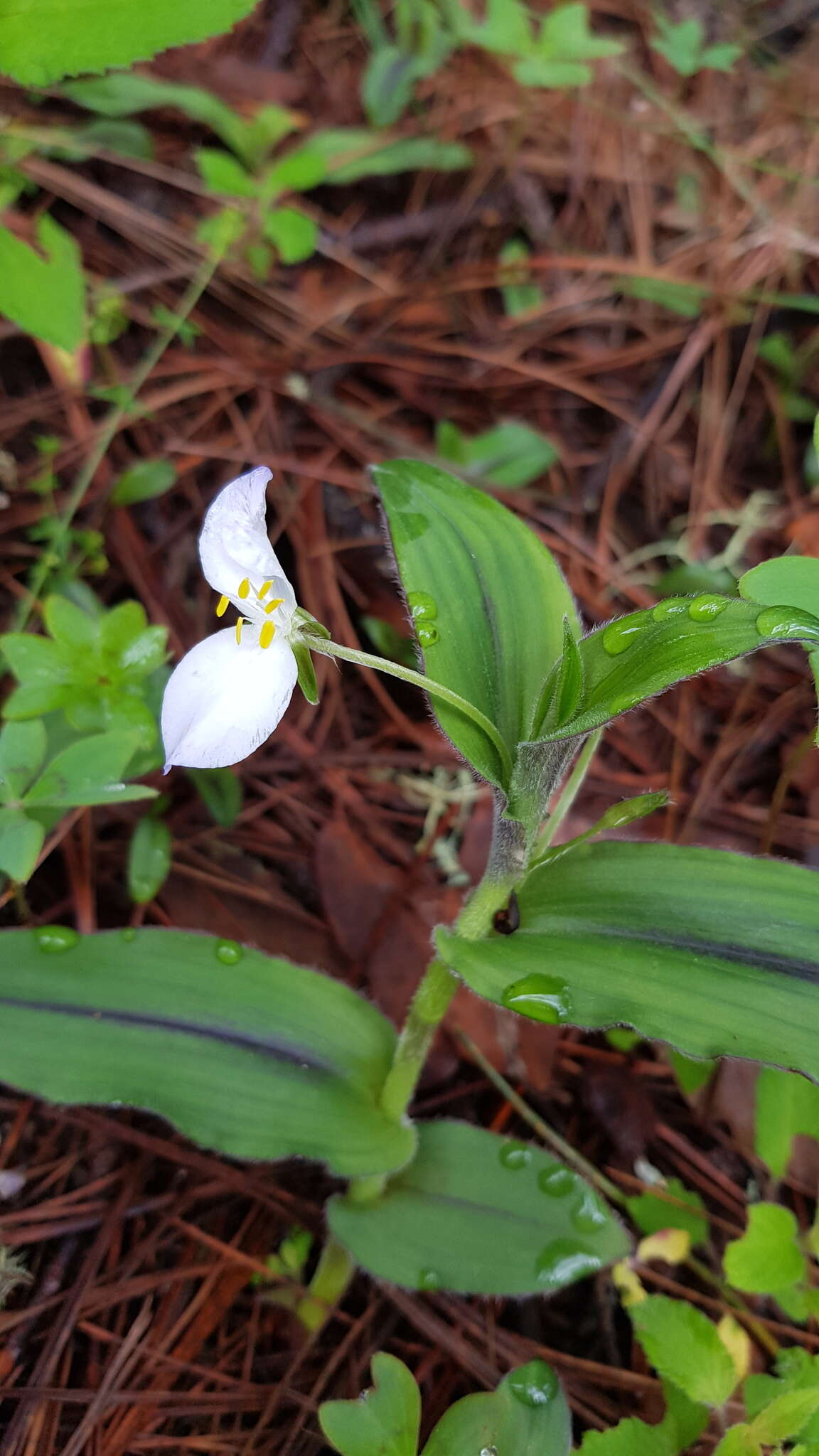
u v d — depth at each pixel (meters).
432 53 0.30
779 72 0.35
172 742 0.16
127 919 0.21
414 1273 0.17
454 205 0.30
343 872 0.21
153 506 0.24
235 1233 0.19
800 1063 0.15
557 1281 0.17
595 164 0.32
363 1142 0.17
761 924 0.16
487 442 0.26
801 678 0.24
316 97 0.30
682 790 0.23
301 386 0.26
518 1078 0.20
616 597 0.25
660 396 0.28
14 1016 0.17
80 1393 0.18
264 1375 0.18
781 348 0.29
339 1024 0.18
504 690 0.16
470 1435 0.16
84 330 0.21
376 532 0.25
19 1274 0.18
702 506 0.27
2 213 0.25
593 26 0.35
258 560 0.16
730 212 0.32
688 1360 0.17
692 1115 0.21
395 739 0.23
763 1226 0.17
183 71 0.29
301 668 0.16
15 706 0.19
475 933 0.16
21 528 0.23
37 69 0.18
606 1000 0.15
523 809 0.16
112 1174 0.19
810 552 0.25
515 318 0.29
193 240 0.27
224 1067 0.17
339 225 0.29
